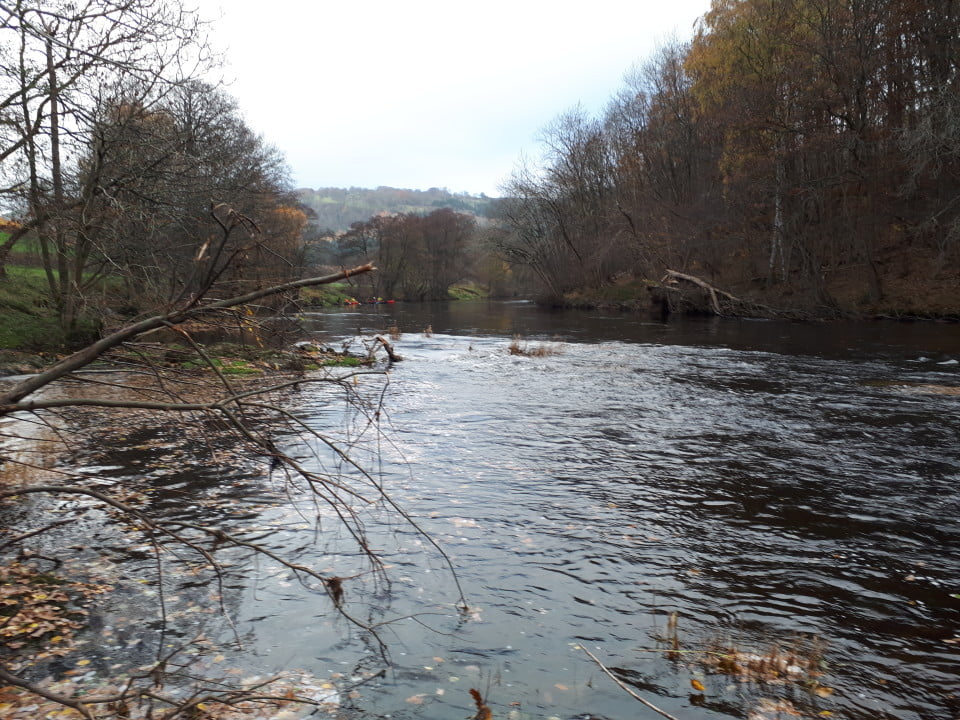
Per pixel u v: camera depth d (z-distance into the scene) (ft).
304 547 22.02
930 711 13.78
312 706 13.64
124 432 37.19
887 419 43.45
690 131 178.19
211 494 27.07
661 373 65.46
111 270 44.06
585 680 14.83
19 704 13.19
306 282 13.99
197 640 16.12
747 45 149.48
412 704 13.80
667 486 29.25
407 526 24.14
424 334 113.29
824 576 20.44
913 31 121.19
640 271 181.06
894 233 139.74
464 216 306.14
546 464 32.53
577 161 208.64
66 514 24.50
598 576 20.30
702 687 14.57
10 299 59.11
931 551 22.39
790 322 131.23
